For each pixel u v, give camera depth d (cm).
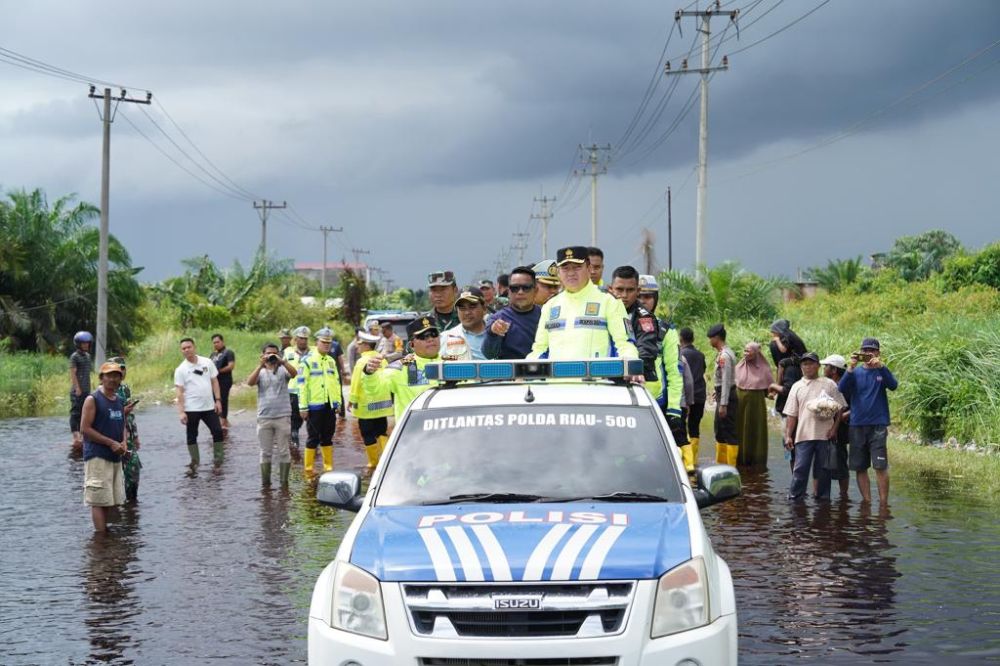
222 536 1074
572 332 800
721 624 479
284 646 715
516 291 920
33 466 1638
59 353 3903
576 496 560
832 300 3431
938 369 1705
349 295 6812
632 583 468
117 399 1120
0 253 3772
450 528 512
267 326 6203
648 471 576
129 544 1045
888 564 904
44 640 736
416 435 611
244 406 2708
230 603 823
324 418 1530
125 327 4144
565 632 459
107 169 3609
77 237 4016
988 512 1126
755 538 1014
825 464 1208
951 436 1614
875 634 714
